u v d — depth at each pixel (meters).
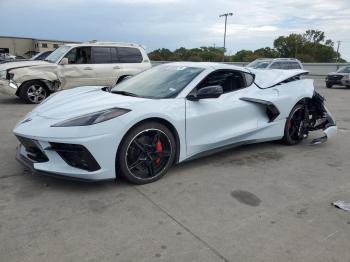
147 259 2.29
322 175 3.98
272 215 2.96
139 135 3.41
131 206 3.04
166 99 3.69
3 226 2.65
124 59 10.41
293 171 4.08
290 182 3.73
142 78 4.43
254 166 4.21
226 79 4.37
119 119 3.23
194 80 3.99
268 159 4.50
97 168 3.21
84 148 3.11
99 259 2.28
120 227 2.68
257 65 17.08
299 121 5.20
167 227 2.71
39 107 3.86
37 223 2.71
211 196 3.30
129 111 3.33
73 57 9.59
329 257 2.38
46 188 3.36
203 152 4.04
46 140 3.15
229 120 4.21
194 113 3.81
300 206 3.15
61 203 3.06
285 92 4.90
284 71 5.24
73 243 2.45
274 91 4.79
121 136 3.24
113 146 3.21
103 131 3.15
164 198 3.22
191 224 2.76
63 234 2.56
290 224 2.81
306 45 71.62
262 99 4.56
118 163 3.34
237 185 3.60
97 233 2.59
